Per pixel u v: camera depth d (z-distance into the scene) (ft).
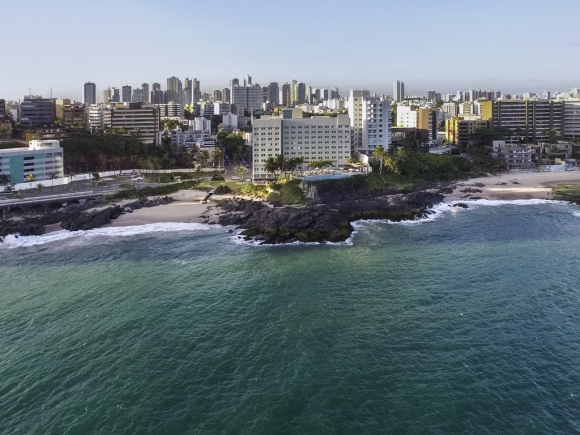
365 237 478.18
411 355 244.01
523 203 645.92
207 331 274.57
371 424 194.80
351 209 572.51
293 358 243.60
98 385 224.33
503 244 440.86
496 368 230.68
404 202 605.73
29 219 537.24
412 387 217.56
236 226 530.68
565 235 470.39
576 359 236.43
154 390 219.41
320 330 272.92
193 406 208.13
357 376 226.79
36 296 331.16
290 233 474.08
